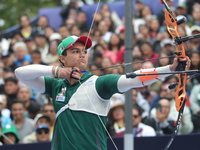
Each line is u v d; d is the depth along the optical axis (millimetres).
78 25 31438
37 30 33219
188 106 20500
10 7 43344
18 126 20641
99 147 11383
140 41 26141
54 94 12141
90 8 33156
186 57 11016
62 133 11578
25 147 17609
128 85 11188
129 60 15117
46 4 43594
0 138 19750
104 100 11562
